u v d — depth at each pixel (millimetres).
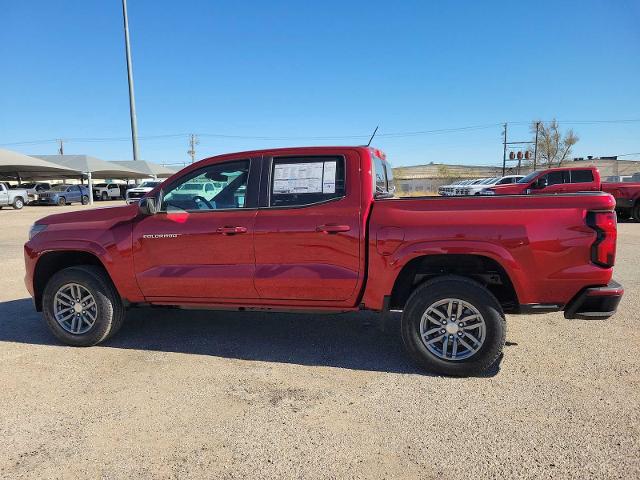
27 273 5062
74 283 4809
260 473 2771
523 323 5484
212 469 2814
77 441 3125
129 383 3994
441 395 3703
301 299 4359
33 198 42344
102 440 3135
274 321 5723
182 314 6074
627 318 5598
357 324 5566
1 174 49250
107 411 3518
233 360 4484
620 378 3963
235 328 5457
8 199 34000
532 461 2840
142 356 4613
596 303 3824
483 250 3875
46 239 4918
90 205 41000
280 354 4625
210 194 4645
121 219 4797
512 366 4250
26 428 3293
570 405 3508
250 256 4391
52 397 3754
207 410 3518
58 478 2754
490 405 3525
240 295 4484
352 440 3096
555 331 5188
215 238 4449
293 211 4320
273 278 4328
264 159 4508
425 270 4223
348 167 4305
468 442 3049
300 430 3225
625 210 17844
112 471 2809
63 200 41156
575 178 17188
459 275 4066
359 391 3797
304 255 4273
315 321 5703
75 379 4090
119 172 49594
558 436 3100
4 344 5000
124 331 5391
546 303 3908
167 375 4152
